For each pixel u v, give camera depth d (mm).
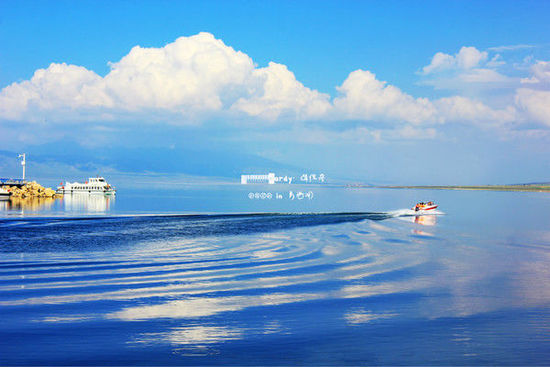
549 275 35156
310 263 40125
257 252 46062
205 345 19234
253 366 17156
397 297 27891
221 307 25250
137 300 26609
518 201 191875
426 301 26938
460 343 19594
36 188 166625
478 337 20391
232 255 44031
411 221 85125
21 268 36562
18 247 47625
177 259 41469
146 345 19172
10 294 27922
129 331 20953
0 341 19578
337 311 24594
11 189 162250
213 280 32625
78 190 184500
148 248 47844
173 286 30484
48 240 53125
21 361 17500
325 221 81938
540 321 22906
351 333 20828
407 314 24078
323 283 31938
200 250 47031
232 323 22266
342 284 31656
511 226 76750
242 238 57062
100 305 25484
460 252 47062
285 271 36344
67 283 31172
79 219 80750
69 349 18734
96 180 191000
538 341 19906
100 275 33969
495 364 17453
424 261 41469
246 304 25938
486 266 39031
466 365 17359
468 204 162375
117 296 27547
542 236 62031
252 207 125875
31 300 26500
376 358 17922
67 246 48625
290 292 29078
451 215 102688
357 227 72312
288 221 81125
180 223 75688
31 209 108688
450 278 33938
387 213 104312
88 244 50250
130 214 94812
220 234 61031
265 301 26672
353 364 17359
